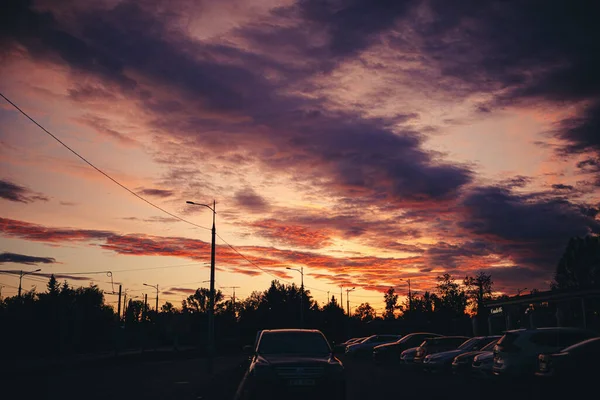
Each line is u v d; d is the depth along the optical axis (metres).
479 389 16.88
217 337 83.56
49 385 19.44
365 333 76.69
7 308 61.66
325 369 11.73
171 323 46.97
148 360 41.69
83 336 70.38
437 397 14.68
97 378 22.73
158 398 14.98
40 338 59.22
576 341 15.41
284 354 12.68
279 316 82.31
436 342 26.77
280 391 11.44
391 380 20.59
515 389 16.78
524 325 42.03
